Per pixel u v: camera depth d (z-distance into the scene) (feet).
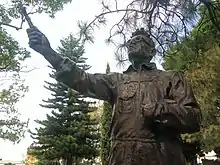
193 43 24.02
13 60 42.83
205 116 50.47
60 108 85.30
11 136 49.21
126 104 13.25
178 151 12.92
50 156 81.56
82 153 82.38
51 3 38.17
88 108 86.89
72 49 78.43
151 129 12.78
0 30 39.86
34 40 12.90
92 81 13.65
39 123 84.43
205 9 24.68
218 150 59.82
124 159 12.70
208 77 45.68
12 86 50.60
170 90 13.37
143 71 13.92
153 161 12.52
